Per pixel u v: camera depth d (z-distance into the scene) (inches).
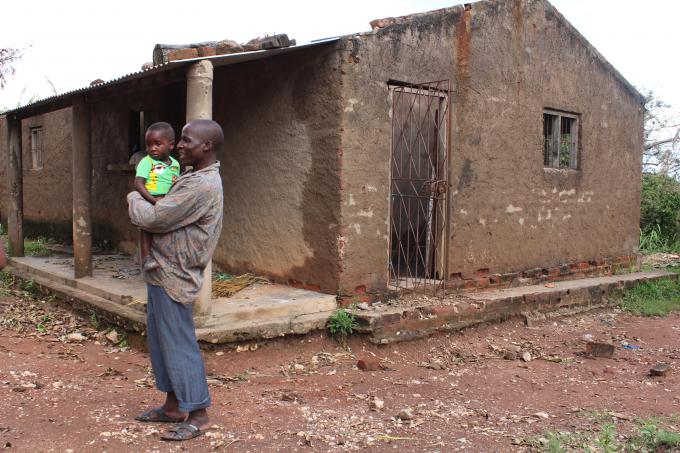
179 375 149.9
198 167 149.1
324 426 166.6
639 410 194.2
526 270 342.3
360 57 257.0
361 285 263.7
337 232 255.0
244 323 229.8
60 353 229.0
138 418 162.2
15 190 375.2
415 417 178.2
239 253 303.1
